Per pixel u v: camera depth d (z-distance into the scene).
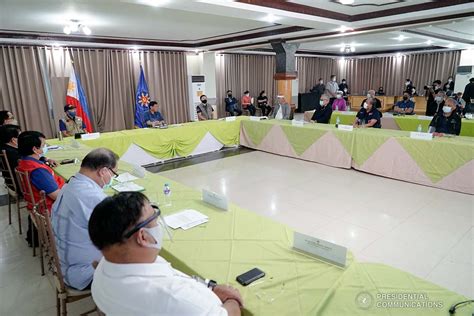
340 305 1.08
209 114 7.36
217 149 6.12
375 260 2.44
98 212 0.86
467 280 2.19
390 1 4.11
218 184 4.27
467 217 3.13
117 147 4.68
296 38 6.63
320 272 1.30
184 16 4.81
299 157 5.43
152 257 0.90
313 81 13.06
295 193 3.88
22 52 6.28
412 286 1.17
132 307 0.82
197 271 1.32
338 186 4.09
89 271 1.55
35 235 2.72
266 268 1.34
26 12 4.28
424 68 11.88
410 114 7.19
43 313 1.99
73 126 5.08
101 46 7.09
